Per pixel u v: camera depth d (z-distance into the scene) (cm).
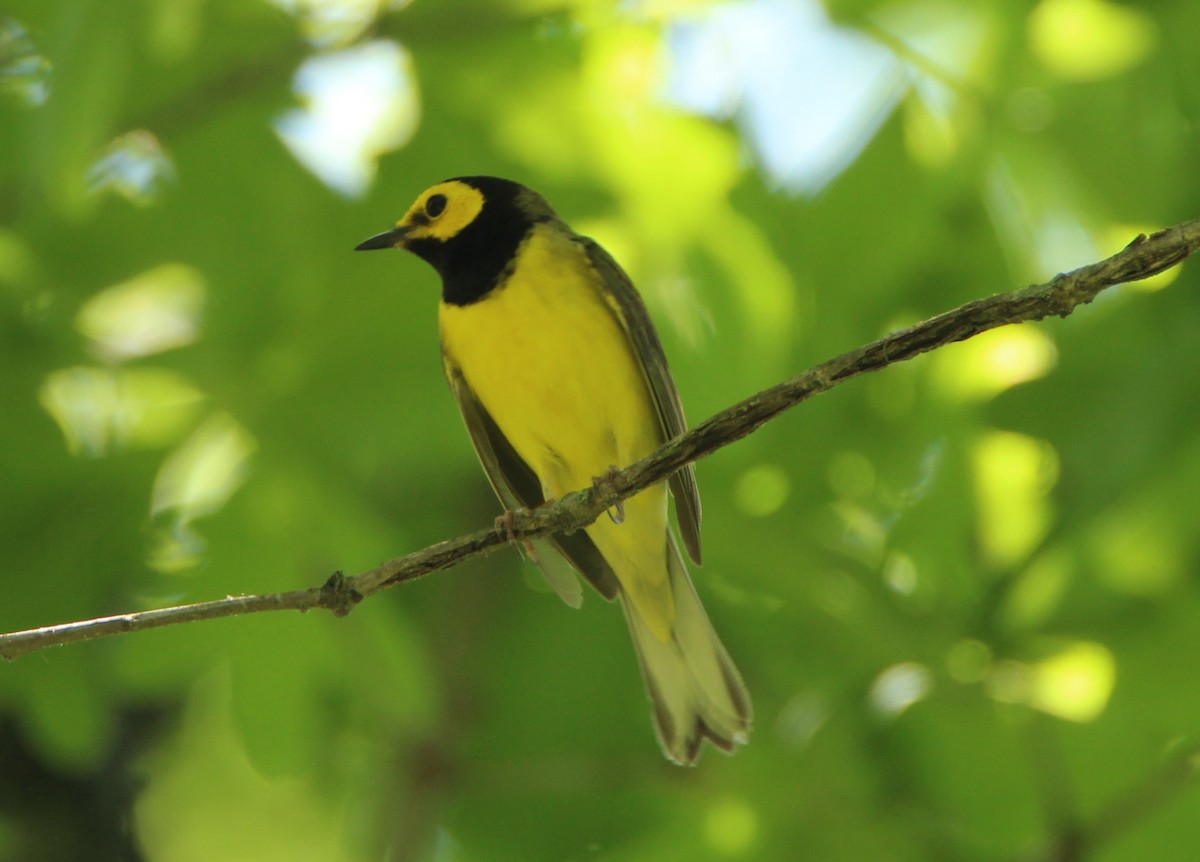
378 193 1288
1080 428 1094
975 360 1330
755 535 1278
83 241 1250
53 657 1206
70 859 1282
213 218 1267
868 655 1236
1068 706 1173
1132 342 1173
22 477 1186
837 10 1183
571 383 1062
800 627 1366
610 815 1510
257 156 1268
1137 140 1156
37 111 980
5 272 1209
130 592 1206
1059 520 1095
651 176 1276
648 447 1095
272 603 779
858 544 1354
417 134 1292
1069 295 718
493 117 1291
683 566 1111
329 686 1223
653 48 1283
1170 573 1135
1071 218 1192
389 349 1259
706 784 1298
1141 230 1160
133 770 1379
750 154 1251
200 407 1203
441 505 1583
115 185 1260
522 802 1523
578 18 1269
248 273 1261
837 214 1234
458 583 1516
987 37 1184
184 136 1257
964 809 1274
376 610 1203
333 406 1244
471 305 1077
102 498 1199
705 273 1267
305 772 1197
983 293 1272
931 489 1279
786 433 1367
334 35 1219
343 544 1198
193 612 759
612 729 1514
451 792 1403
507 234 1108
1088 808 1247
